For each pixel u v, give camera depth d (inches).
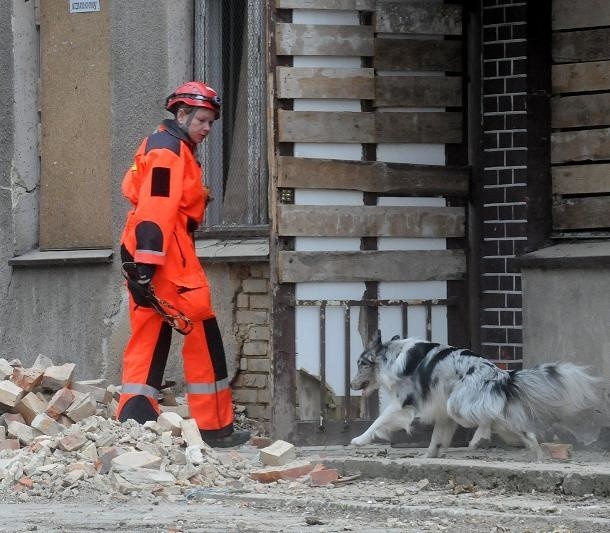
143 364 589.6
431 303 633.0
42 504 487.5
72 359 762.2
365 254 624.4
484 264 646.5
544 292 622.2
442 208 636.1
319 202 621.3
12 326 783.1
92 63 766.5
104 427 556.4
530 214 636.1
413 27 631.2
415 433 617.0
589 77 630.5
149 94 739.4
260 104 726.5
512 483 496.7
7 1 782.5
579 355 611.2
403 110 632.4
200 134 593.9
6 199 784.3
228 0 740.0
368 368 589.9
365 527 421.7
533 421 557.9
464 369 565.3
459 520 433.1
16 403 612.7
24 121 786.2
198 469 524.1
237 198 735.1
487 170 644.7
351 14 627.2
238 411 708.0
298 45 618.5
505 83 640.4
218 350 604.7
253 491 500.7
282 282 617.0
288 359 619.2
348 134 623.5
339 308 625.0
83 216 770.2
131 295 589.0
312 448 612.7
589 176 630.5
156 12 737.0
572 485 482.6
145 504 485.1
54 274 768.9
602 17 625.9
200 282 593.9
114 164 751.1
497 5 641.6
